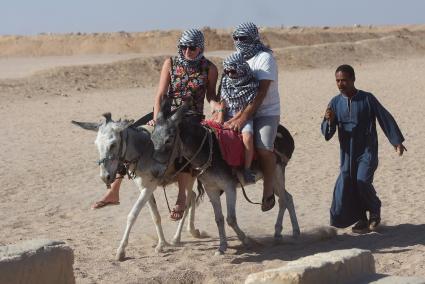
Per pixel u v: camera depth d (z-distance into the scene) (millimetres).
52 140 20172
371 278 6297
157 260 8961
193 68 9312
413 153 17016
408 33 90250
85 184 14375
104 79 37562
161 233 9453
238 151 8820
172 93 9359
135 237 10312
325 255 6391
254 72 9031
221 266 8531
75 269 8461
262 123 9062
